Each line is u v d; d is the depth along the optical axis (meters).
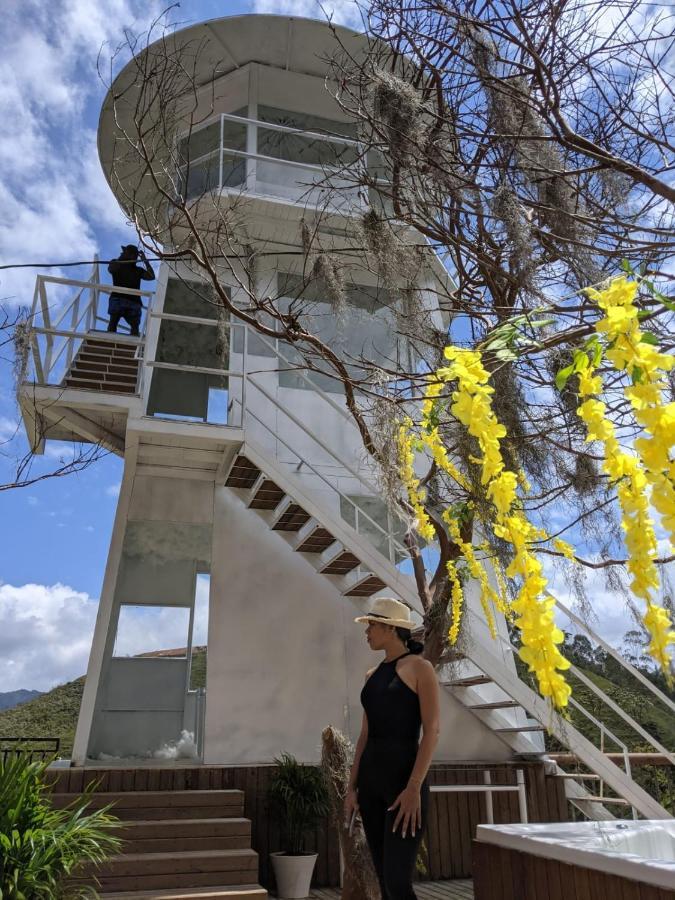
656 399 1.53
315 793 6.12
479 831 3.47
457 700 7.75
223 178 9.02
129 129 8.80
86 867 4.77
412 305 4.03
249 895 4.66
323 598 7.84
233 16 8.87
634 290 1.57
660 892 2.29
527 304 3.12
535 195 3.34
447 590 5.33
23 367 4.86
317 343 3.49
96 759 7.11
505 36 3.05
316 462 8.16
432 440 3.40
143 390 7.45
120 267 8.55
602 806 7.57
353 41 9.19
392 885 2.77
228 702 7.18
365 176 3.99
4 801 3.86
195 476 8.13
